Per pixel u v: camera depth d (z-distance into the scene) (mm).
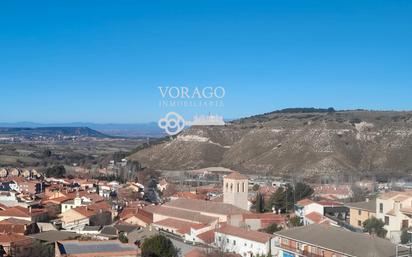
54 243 102312
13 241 107500
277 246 96562
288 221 134875
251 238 109125
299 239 90375
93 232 128375
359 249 80250
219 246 109750
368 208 119125
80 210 148375
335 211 142000
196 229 122875
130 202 188875
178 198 172750
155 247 99938
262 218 135500
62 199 176875
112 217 151250
